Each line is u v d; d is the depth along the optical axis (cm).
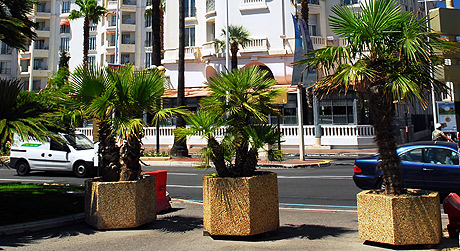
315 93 546
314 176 1338
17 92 603
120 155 647
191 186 1162
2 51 5366
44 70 5253
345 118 2806
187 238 550
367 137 2605
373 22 484
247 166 564
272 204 550
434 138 1602
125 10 4919
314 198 930
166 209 778
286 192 1024
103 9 4256
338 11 518
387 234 466
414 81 485
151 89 621
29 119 588
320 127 2661
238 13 3173
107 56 4869
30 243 529
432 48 471
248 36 3042
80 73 620
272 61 3059
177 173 1508
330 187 1087
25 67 5341
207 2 3422
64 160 1436
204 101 590
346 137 2612
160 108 662
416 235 457
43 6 5338
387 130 496
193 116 568
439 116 1991
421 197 464
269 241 527
